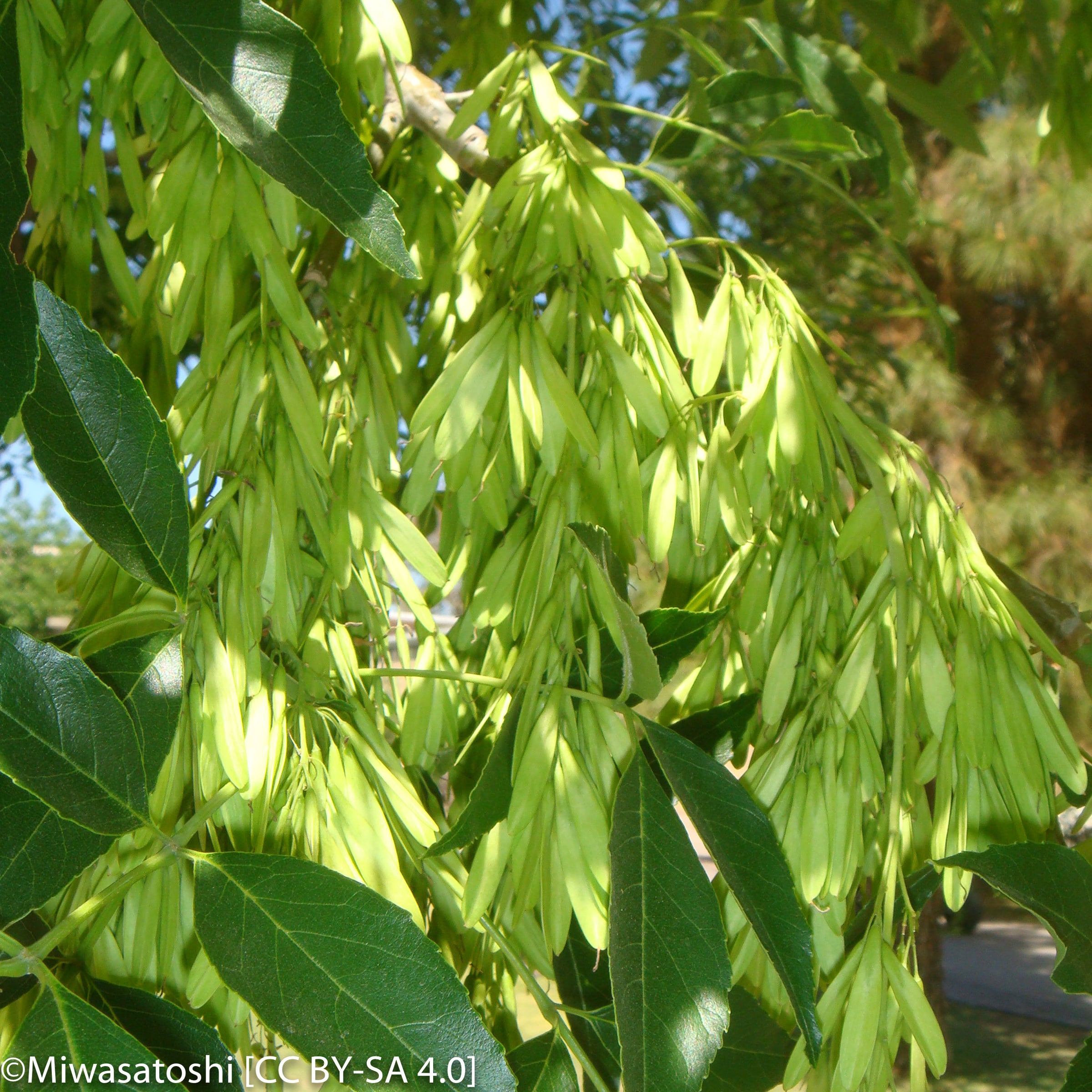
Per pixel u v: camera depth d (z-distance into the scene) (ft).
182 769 1.07
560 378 1.12
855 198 6.55
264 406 1.14
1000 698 1.16
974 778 1.16
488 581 1.21
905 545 1.20
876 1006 1.06
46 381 0.96
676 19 1.52
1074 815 1.62
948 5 2.56
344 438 1.22
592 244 1.14
